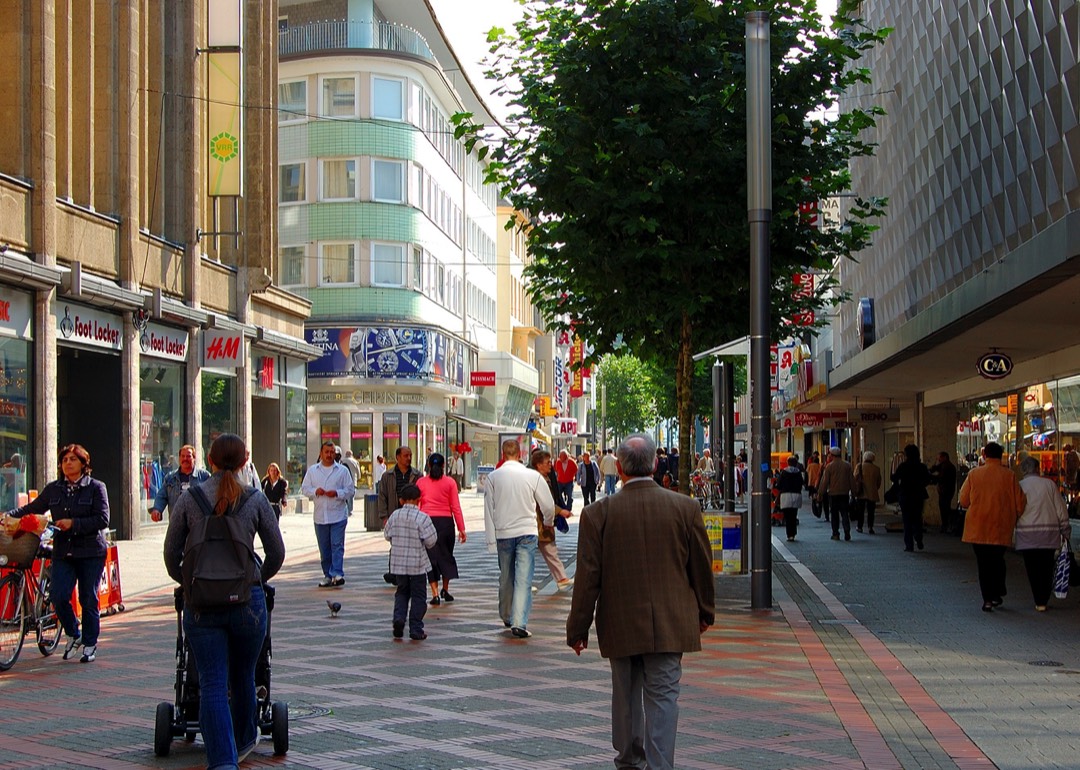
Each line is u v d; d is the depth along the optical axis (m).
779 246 19.73
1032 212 18.61
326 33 51.16
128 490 26.50
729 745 8.40
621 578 6.86
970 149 22.42
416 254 53.19
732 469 23.48
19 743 8.48
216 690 7.25
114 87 26.50
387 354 51.28
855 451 52.75
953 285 24.20
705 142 18.53
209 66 30.80
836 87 19.47
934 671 11.50
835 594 18.14
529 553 13.73
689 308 18.86
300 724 9.04
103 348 25.64
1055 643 13.23
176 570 7.47
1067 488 24.27
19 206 22.30
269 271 36.59
